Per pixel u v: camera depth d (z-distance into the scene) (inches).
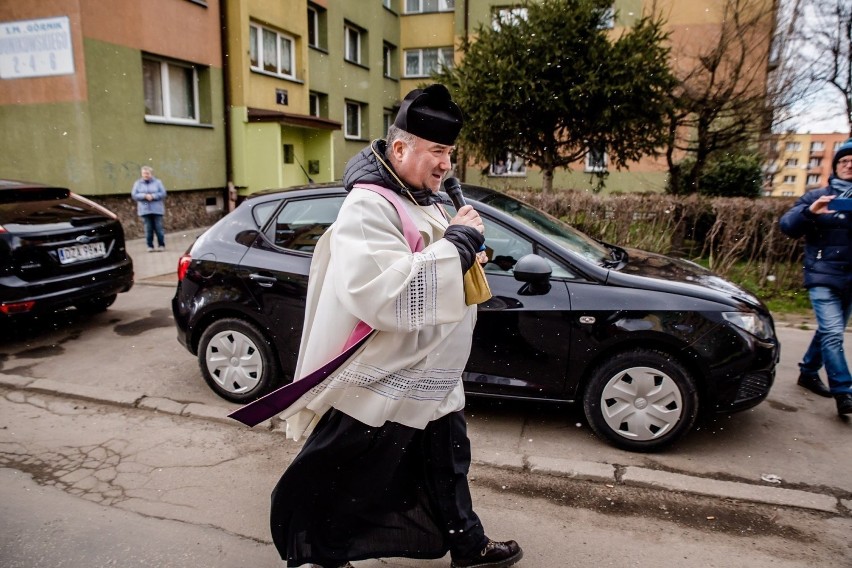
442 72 466.9
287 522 81.4
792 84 434.0
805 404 164.1
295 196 160.2
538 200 329.1
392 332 70.9
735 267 294.0
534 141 437.7
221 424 151.3
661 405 133.3
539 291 130.3
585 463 129.3
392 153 73.9
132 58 460.4
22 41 428.8
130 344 214.5
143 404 160.6
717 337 130.0
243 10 558.9
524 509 114.7
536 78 412.2
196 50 525.0
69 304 213.2
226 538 104.5
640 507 115.6
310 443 78.3
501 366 140.4
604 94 399.9
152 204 415.5
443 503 83.7
